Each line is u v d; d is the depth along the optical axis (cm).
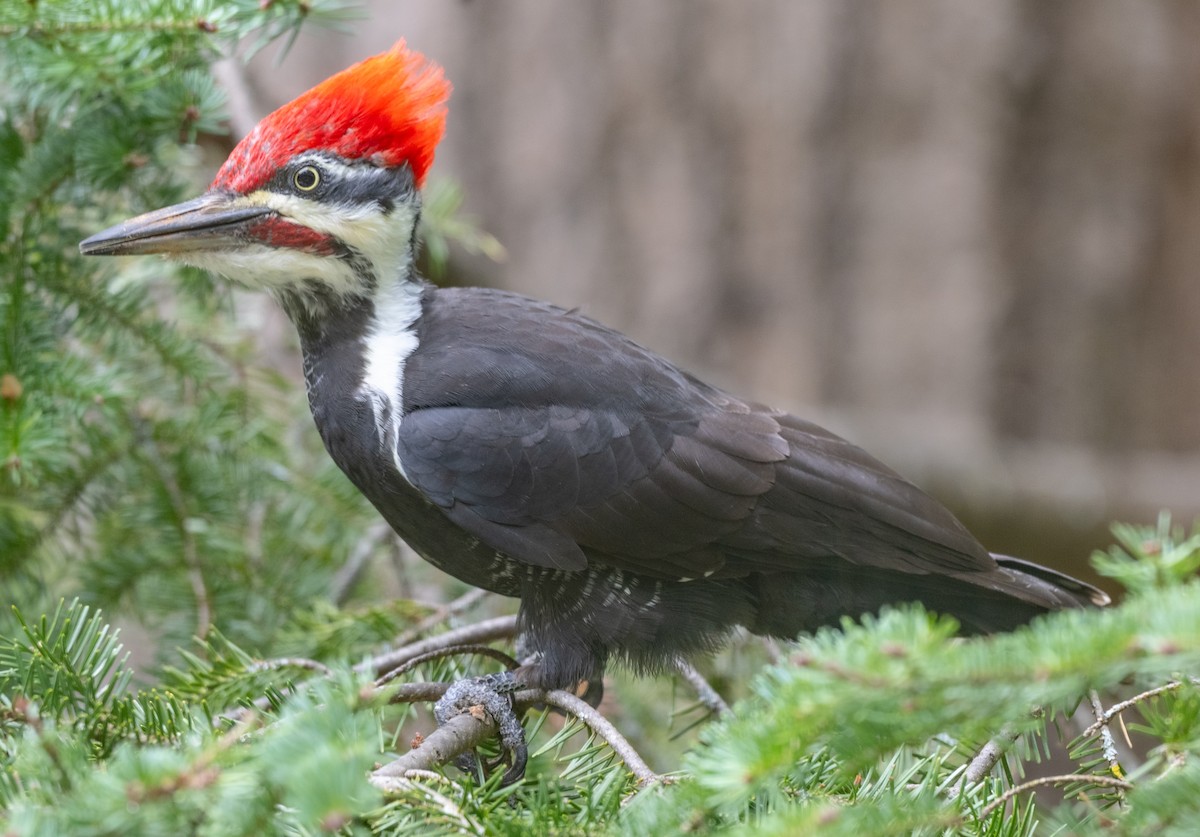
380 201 739
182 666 823
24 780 444
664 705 882
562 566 704
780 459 721
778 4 1470
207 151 1034
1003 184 1460
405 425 718
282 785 402
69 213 860
